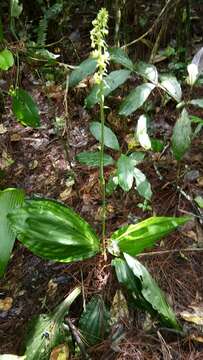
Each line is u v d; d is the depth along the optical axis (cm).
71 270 63
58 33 93
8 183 77
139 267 54
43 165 79
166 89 63
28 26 97
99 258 61
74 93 86
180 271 61
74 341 55
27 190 76
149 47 86
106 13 47
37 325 56
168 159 74
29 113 70
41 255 55
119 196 70
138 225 57
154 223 56
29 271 65
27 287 63
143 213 68
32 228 55
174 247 63
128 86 82
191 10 99
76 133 82
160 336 54
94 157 61
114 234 58
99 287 60
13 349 58
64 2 91
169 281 60
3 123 88
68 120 83
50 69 87
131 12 87
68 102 86
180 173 71
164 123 79
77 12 104
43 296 62
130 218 67
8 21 101
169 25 90
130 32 89
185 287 59
